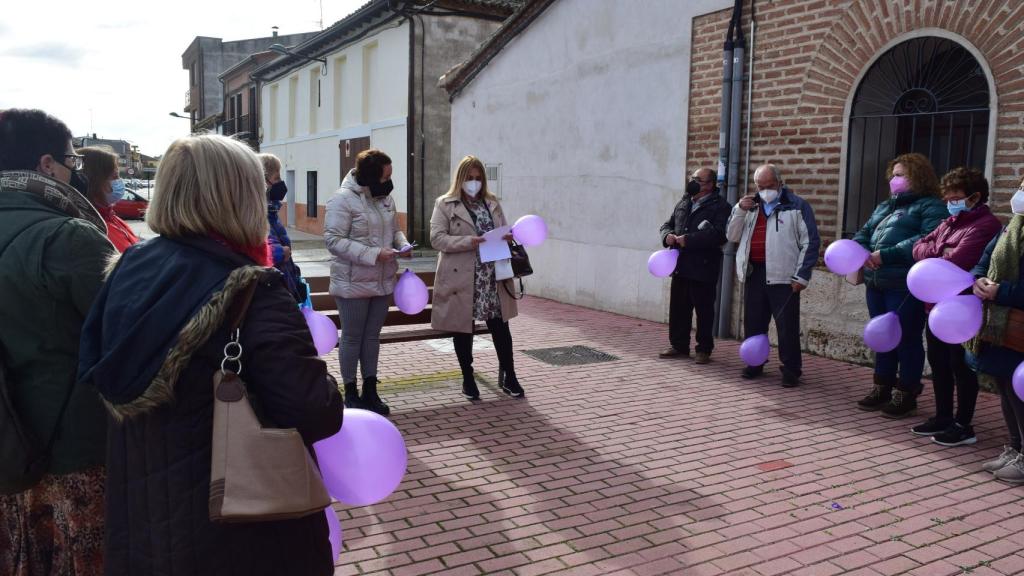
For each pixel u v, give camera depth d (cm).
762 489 420
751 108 795
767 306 661
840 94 711
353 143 2194
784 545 352
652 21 925
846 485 426
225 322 164
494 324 595
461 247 564
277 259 476
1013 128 591
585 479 434
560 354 768
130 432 167
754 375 666
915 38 652
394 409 575
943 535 363
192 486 162
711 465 457
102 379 162
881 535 363
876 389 570
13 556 225
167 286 166
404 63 1867
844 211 717
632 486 424
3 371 207
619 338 852
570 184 1102
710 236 686
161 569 161
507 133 1253
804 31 737
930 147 659
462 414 562
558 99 1118
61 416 216
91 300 215
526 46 1184
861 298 706
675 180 907
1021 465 429
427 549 348
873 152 698
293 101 2792
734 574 325
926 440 502
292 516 160
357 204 534
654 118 934
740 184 812
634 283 987
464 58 1881
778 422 541
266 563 167
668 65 905
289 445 161
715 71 841
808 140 742
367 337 554
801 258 623
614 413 564
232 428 158
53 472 218
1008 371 409
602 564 334
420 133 1856
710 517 383
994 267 405
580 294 1093
